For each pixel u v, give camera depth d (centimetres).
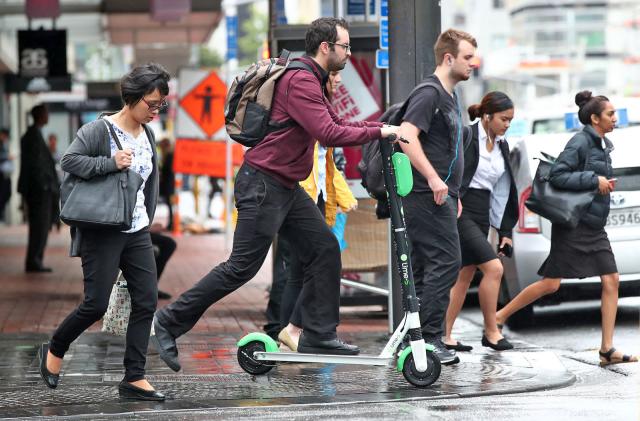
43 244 4972
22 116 10738
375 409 1964
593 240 2656
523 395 2123
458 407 1980
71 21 8225
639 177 3195
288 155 2188
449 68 2352
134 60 9569
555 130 4025
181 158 6066
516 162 3272
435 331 2414
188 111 5778
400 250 2167
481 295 2731
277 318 2919
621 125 3475
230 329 3142
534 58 19238
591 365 2589
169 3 6562
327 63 2192
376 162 2334
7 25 8381
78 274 4894
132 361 2069
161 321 2197
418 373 2172
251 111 2178
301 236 2264
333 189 2753
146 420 1888
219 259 5691
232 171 6881
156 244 3653
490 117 2683
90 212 1973
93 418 1908
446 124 2345
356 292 3425
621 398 2086
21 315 3466
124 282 2125
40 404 2030
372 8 3556
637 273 3177
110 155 2008
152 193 2077
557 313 3638
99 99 11250
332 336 2286
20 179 4919
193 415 1922
